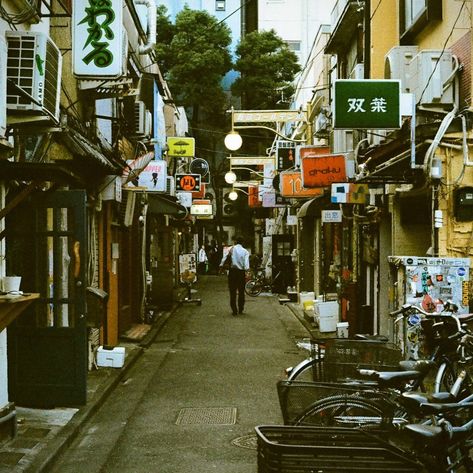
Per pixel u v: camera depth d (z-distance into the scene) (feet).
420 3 41.29
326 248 77.82
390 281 34.40
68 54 35.83
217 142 162.81
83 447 24.48
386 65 39.14
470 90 33.35
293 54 146.82
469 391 20.21
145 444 24.79
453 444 12.71
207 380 36.86
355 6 56.39
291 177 71.92
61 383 28.89
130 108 50.65
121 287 52.08
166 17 144.36
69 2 35.50
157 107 61.82
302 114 84.17
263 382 36.27
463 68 34.14
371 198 46.91
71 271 28.81
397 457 12.54
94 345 39.11
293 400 19.03
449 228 34.09
